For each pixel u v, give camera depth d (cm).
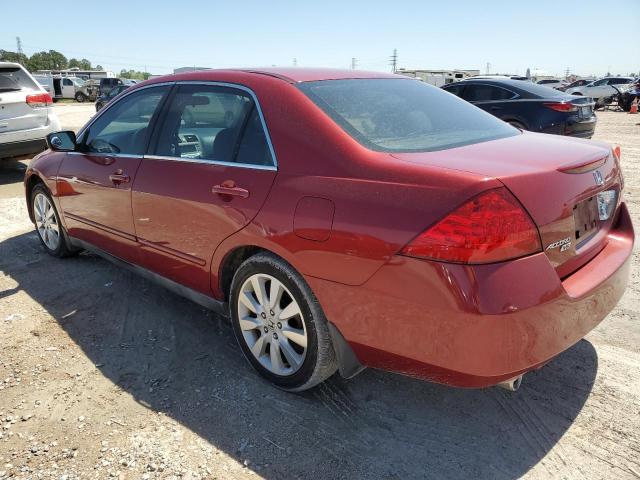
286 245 236
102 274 430
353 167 221
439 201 192
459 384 203
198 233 285
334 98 262
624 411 250
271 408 259
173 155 312
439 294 190
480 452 228
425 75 3553
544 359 201
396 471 219
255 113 269
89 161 377
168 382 282
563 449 228
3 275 430
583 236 234
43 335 332
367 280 209
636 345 306
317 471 220
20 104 780
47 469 222
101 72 4966
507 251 188
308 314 242
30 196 474
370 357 224
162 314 361
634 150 1080
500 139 261
